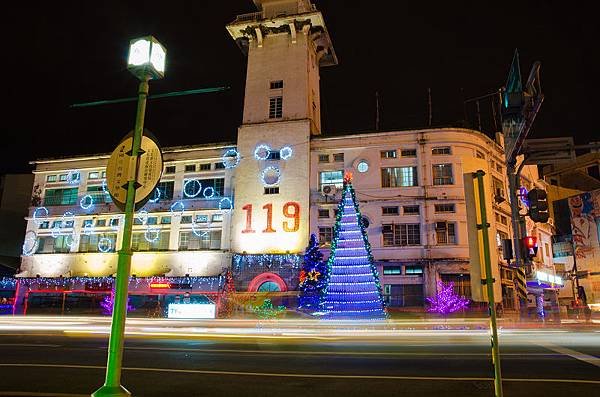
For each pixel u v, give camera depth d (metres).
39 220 51.12
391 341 18.50
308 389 9.34
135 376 10.76
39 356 14.02
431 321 31.52
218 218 45.97
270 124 45.53
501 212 43.31
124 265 6.80
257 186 44.59
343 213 34.03
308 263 37.69
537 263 49.62
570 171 67.38
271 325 28.56
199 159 47.81
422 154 41.94
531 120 13.71
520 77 13.82
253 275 42.50
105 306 44.16
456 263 39.25
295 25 46.84
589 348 15.73
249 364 12.42
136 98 8.02
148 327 27.20
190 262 45.34
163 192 48.38
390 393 8.96
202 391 9.23
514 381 10.01
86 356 14.00
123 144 7.54
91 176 51.12
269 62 47.59
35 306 47.91
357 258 32.91
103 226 48.94
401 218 41.16
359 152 43.44
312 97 47.94
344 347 16.20
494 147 44.62
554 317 33.25
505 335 21.53
